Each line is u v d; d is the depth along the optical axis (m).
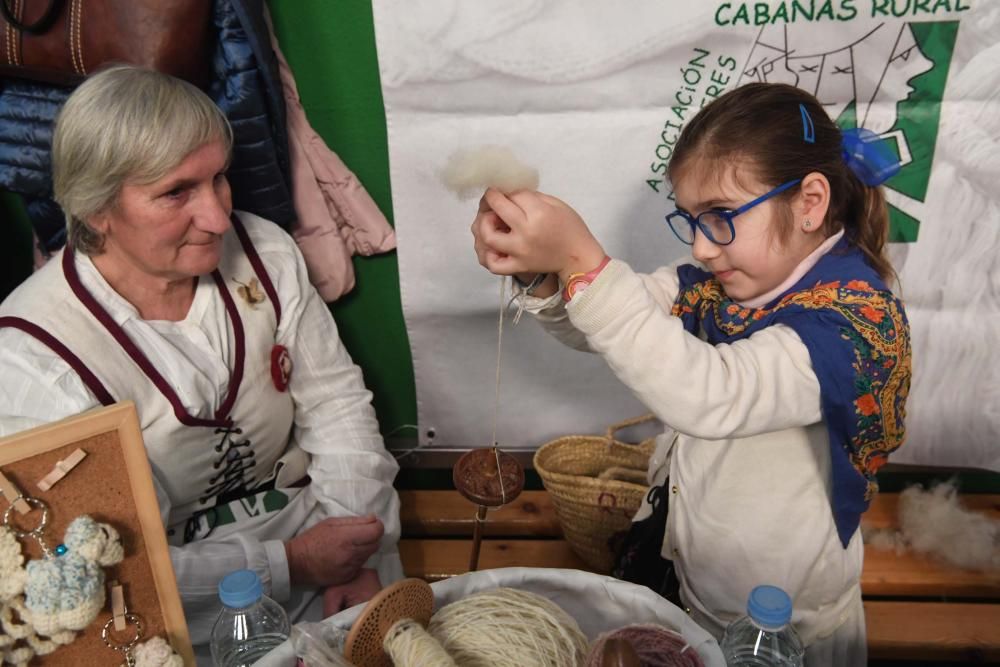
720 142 0.82
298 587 1.20
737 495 0.99
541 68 1.27
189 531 1.17
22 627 0.64
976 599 1.39
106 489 0.66
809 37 1.24
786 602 0.75
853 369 0.81
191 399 1.07
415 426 1.68
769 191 0.82
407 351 1.60
